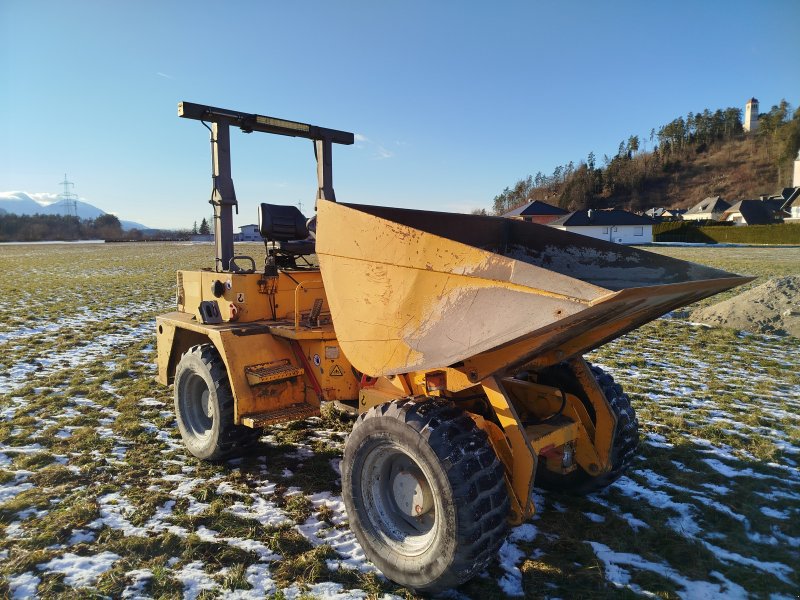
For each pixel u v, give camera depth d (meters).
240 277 4.38
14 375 7.35
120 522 3.53
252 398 4.01
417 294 2.84
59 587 2.83
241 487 4.05
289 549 3.22
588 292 2.23
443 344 2.66
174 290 18.44
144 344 9.39
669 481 4.16
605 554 3.20
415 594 2.81
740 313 10.77
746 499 3.86
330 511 3.69
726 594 2.85
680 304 3.11
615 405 3.62
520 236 4.14
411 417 2.74
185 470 4.37
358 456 3.01
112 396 6.36
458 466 2.55
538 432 3.26
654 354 8.48
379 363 3.01
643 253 3.52
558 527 3.49
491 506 2.58
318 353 4.06
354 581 2.94
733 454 4.68
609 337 3.22
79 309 13.90
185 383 4.62
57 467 4.32
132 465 4.44
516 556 3.17
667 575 2.99
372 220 3.05
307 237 4.85
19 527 3.46
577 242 3.84
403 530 2.96
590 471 3.60
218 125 4.56
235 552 3.17
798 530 3.47
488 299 2.56
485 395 3.17
